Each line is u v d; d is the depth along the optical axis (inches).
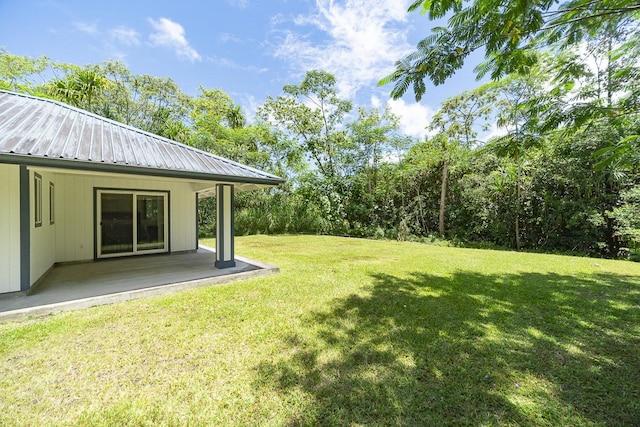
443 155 541.0
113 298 167.3
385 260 307.7
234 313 151.2
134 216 309.7
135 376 97.2
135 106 698.2
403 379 95.8
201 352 112.7
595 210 382.0
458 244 494.3
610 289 198.7
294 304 165.5
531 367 103.4
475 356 110.5
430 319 144.9
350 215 634.8
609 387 92.3
